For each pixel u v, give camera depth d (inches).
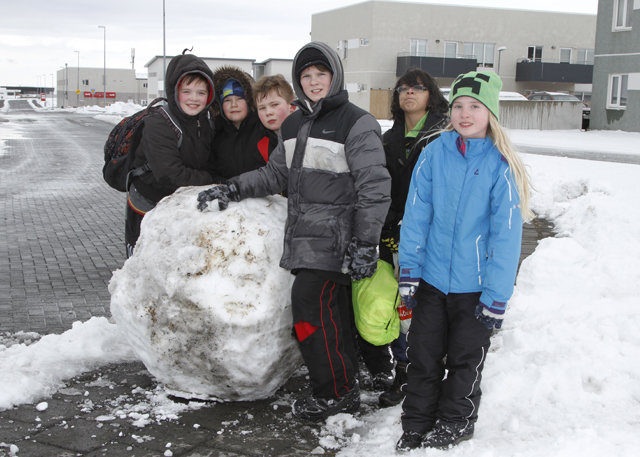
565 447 105.0
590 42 1599.4
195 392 129.6
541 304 188.4
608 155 606.2
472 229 107.0
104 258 271.6
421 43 1481.3
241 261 122.0
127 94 4160.9
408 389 114.7
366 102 1481.3
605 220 281.7
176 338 121.7
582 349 146.5
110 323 180.1
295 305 119.6
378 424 121.4
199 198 127.9
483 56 1530.5
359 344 144.2
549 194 375.6
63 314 196.1
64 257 272.5
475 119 104.7
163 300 121.7
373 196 115.3
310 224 119.4
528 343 153.9
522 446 107.4
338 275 120.3
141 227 134.9
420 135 134.9
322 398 123.9
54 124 1599.4
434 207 110.0
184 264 120.6
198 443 114.7
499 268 103.3
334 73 118.0
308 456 111.0
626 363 139.9
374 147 116.9
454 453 106.3
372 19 1441.9
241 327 118.6
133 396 133.9
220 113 155.3
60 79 4229.8
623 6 992.2
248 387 126.3
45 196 455.5
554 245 223.5
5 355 154.8
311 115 119.7
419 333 113.0
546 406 124.9
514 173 104.4
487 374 138.3
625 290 193.3
